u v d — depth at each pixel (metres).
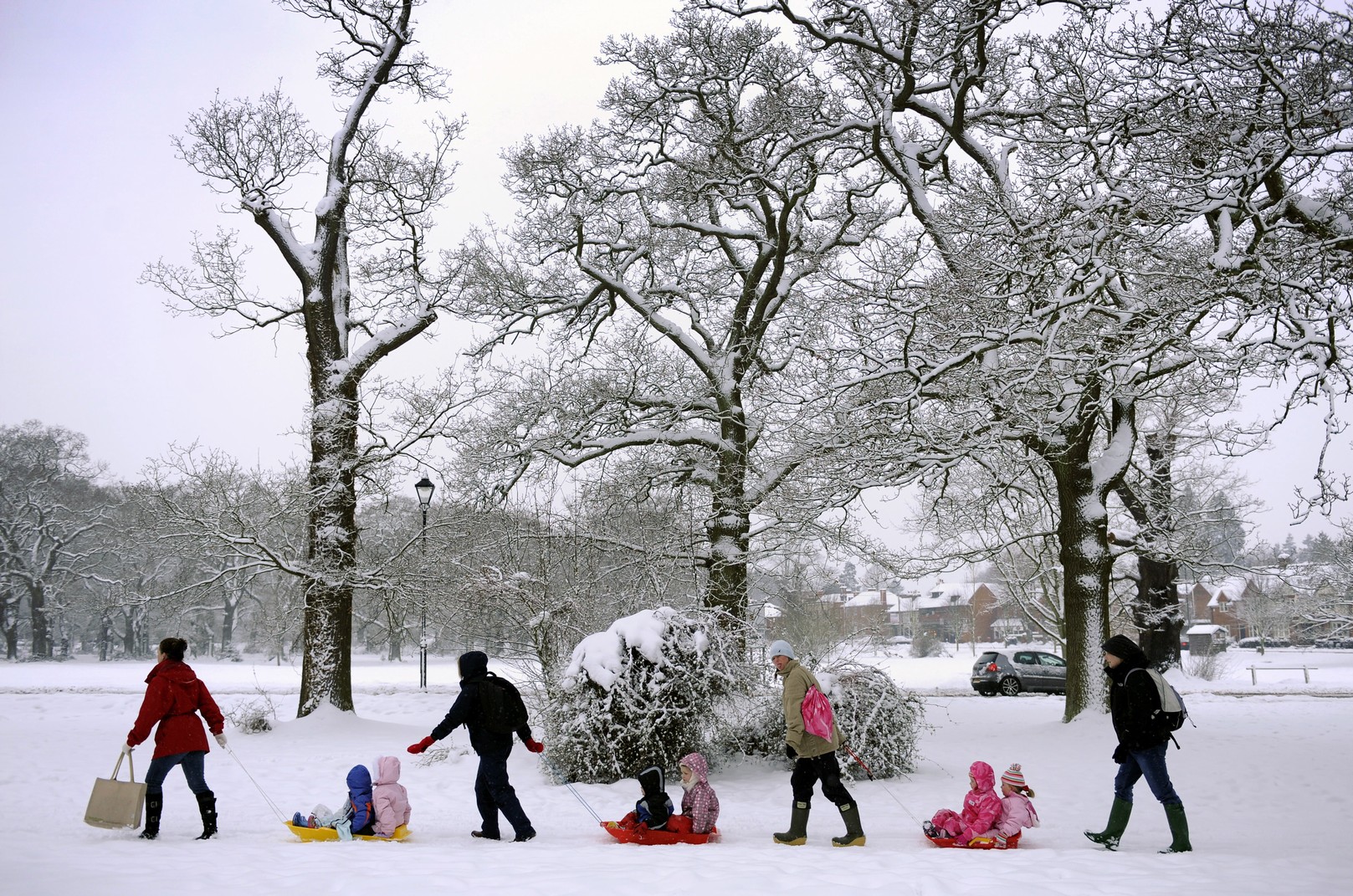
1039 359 13.48
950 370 15.77
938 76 18.81
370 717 22.31
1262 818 9.57
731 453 21.08
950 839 7.87
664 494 22.12
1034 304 14.21
